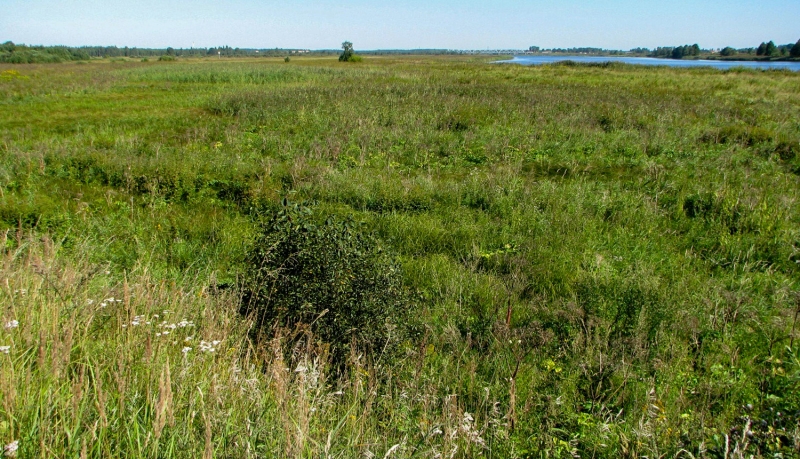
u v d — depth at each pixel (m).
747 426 2.80
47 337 2.83
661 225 7.20
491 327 4.47
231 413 2.57
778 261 6.07
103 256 5.64
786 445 2.92
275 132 13.10
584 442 3.10
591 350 3.98
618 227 7.00
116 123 14.62
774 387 3.59
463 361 4.01
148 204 7.68
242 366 3.28
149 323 3.20
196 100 19.75
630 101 17.80
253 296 3.96
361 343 3.71
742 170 9.49
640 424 2.87
